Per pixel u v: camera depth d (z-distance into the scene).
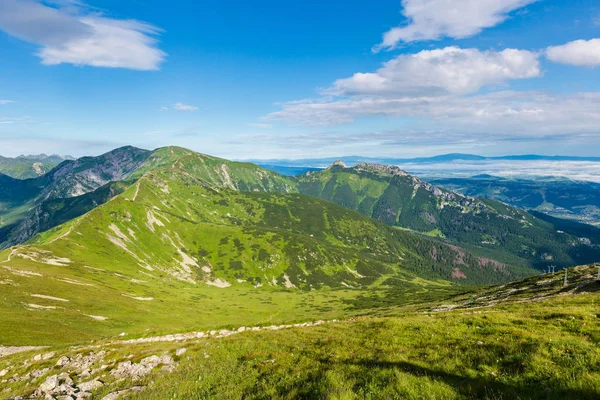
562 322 24.30
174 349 31.84
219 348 30.22
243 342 31.73
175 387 20.03
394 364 18.69
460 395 13.66
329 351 24.86
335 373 17.89
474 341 21.62
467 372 16.20
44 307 91.25
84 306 103.94
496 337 21.91
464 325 27.08
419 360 19.09
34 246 176.88
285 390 17.08
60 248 191.12
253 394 17.42
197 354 29.06
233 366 23.64
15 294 93.00
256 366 23.17
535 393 12.91
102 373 26.59
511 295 93.50
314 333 33.59
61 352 37.59
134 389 21.09
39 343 66.06
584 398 11.85
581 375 13.61
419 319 33.72
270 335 35.00
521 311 32.62
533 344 18.84
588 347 17.00
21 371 31.25
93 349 37.59
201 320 137.00
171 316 129.12
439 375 16.23
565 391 12.55
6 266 120.06
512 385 13.88
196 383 20.42
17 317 77.12
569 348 17.22
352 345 25.67
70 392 22.14
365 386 15.33
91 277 153.12
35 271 124.94
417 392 14.11
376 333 28.84
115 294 133.25
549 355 16.66
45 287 107.44
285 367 21.69
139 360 29.23
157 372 25.30
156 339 48.34
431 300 178.88
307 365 21.45
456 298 142.88
